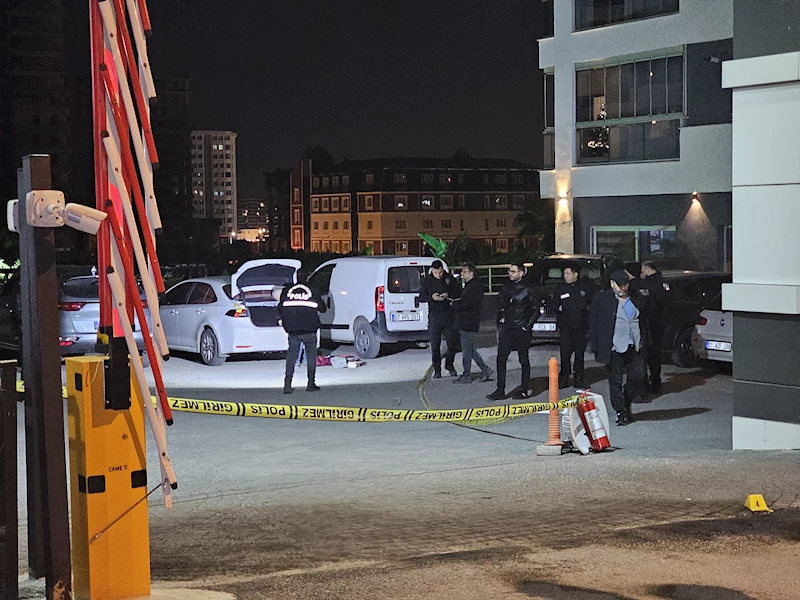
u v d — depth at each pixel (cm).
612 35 3559
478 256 4106
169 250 9350
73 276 1830
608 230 3625
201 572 591
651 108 3509
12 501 457
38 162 432
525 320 1468
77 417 463
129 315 426
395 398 1492
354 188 14025
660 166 3431
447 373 1762
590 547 629
